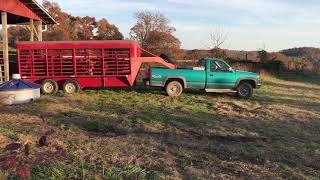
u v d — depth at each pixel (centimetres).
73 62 1894
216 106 1648
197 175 758
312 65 4638
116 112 1419
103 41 1897
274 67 4156
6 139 968
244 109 1611
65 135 1041
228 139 1093
